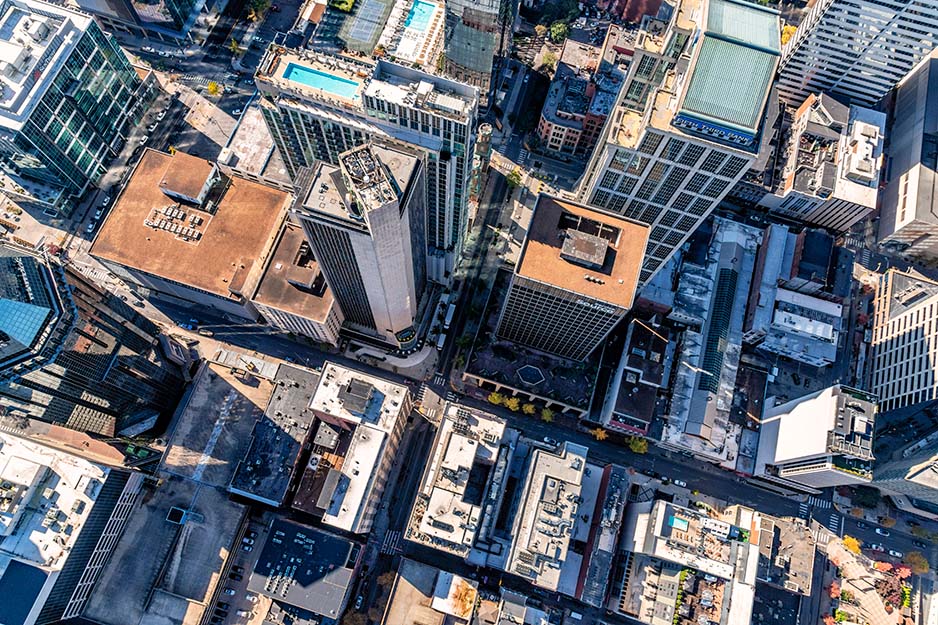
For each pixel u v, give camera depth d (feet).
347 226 578.25
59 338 597.93
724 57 574.56
